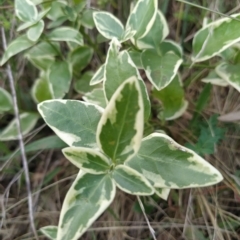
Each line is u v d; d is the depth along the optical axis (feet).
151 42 0.73
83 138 0.52
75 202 0.46
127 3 0.99
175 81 0.75
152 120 0.82
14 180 0.79
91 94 0.71
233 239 0.73
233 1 0.92
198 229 0.74
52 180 0.84
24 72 0.97
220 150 0.81
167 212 0.78
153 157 0.51
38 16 0.73
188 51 0.95
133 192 0.46
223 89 0.88
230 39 0.67
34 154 0.87
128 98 0.41
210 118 0.78
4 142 0.89
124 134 0.44
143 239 0.76
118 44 0.54
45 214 0.79
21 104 0.92
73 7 0.81
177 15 0.94
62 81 0.82
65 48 0.98
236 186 0.75
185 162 0.50
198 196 0.76
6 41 0.94
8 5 0.93
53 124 0.53
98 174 0.47
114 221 0.77
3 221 0.76
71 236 0.45
